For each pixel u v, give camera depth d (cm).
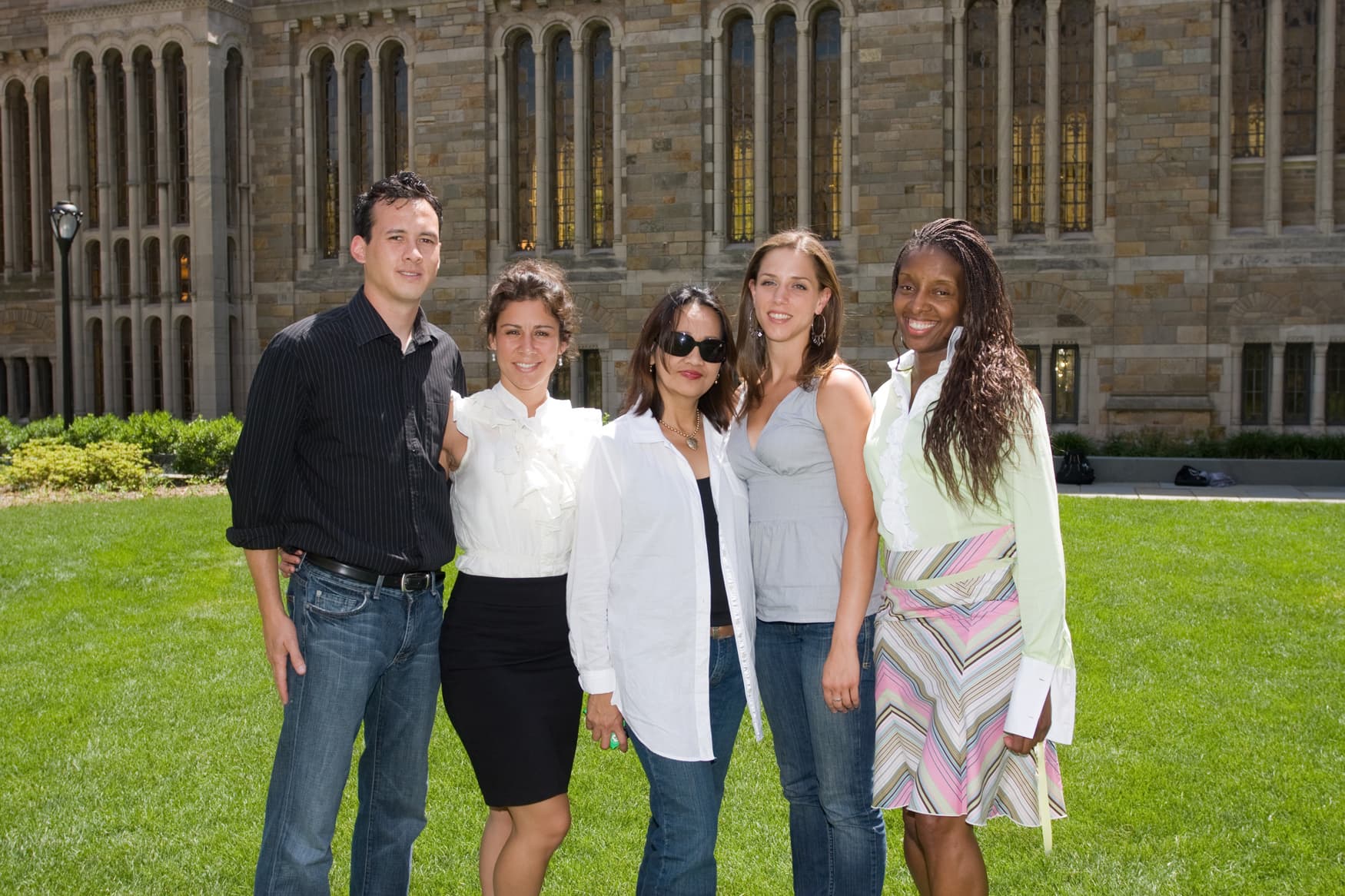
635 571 412
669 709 405
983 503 390
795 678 432
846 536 427
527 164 2834
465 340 2808
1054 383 2492
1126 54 2383
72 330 3103
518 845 422
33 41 3178
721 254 2625
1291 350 2386
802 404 425
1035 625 381
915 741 405
